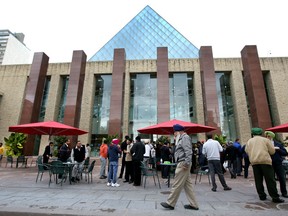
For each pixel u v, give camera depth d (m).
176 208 4.56
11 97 25.98
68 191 6.53
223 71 25.25
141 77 26.36
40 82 23.14
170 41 35.41
